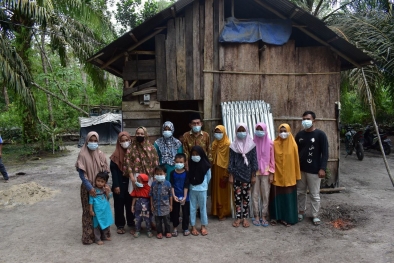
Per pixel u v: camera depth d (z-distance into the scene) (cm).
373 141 1224
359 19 889
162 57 637
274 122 647
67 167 1016
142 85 643
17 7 965
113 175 447
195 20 627
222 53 632
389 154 1147
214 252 399
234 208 512
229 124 597
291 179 471
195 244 423
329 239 433
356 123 1680
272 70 645
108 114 1723
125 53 637
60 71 1404
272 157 481
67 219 533
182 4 587
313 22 588
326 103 653
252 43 636
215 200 507
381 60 857
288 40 644
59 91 1703
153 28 624
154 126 647
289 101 649
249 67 639
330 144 658
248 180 471
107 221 427
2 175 890
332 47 627
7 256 397
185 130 972
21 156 1244
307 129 487
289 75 647
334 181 664
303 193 501
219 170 500
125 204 472
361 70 785
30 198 646
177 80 635
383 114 1728
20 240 446
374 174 827
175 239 440
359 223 489
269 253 395
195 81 632
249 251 401
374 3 929
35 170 971
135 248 414
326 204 580
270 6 611
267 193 486
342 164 969
